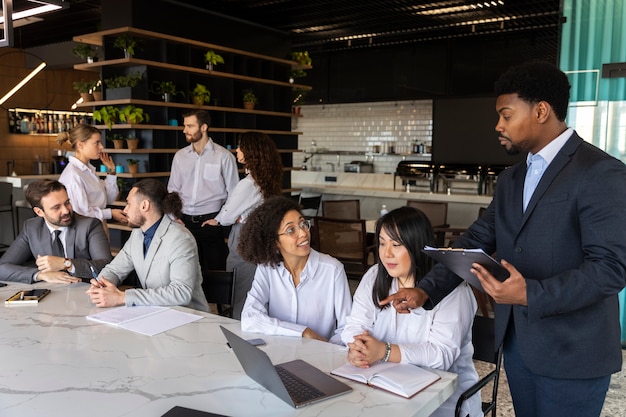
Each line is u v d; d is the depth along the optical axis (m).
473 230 2.12
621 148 4.09
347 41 9.42
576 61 4.16
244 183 3.78
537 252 1.74
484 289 1.64
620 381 3.47
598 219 1.60
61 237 3.18
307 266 2.39
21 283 2.91
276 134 7.23
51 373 1.73
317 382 1.64
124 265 2.91
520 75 1.69
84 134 4.14
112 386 1.63
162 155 5.82
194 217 4.69
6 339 2.04
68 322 2.25
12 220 7.42
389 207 7.83
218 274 2.91
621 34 4.00
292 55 7.42
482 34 8.46
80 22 8.53
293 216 2.32
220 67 6.46
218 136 6.44
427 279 1.92
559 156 1.72
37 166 10.06
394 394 1.59
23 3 3.31
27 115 10.12
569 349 1.72
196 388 1.62
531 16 7.49
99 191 4.30
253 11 7.47
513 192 1.87
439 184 8.63
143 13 5.64
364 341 1.77
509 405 3.08
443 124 9.12
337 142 11.00
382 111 10.37
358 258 5.13
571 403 1.76
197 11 6.21
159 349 1.95
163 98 5.71
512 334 1.94
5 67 9.90
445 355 1.83
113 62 5.35
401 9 7.29
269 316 2.39
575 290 1.55
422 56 9.02
